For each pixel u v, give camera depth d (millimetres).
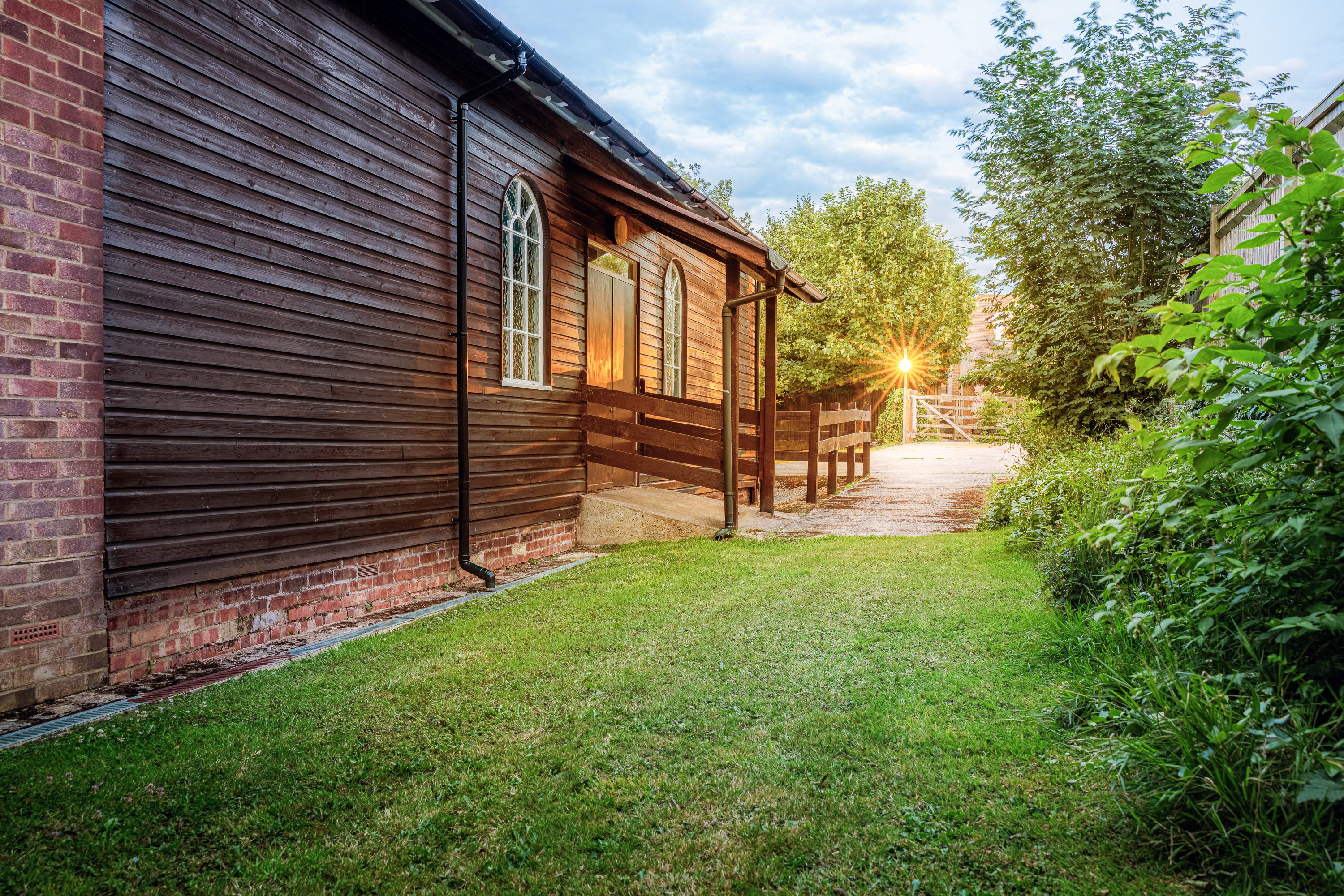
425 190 5289
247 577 3975
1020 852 1777
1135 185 8188
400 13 4973
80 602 3168
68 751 2498
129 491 3367
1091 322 8461
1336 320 1738
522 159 6500
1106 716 2203
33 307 2973
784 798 2092
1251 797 1666
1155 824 1792
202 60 3699
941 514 8219
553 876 1798
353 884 1786
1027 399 9844
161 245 3490
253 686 3145
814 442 9125
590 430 7445
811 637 3523
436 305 5414
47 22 2998
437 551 5410
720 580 4891
